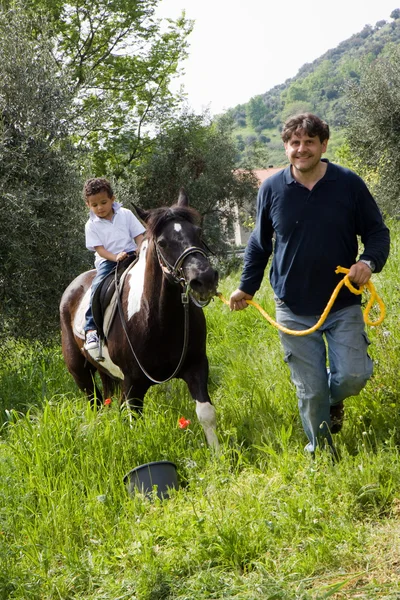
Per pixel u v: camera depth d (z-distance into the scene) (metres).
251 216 30.34
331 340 4.21
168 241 4.63
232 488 4.18
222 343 7.62
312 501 3.73
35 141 9.35
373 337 5.57
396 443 4.39
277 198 4.16
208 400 4.90
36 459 4.66
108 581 3.46
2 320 9.05
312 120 3.95
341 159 19.66
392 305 6.36
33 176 9.14
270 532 3.57
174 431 5.01
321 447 4.39
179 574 3.42
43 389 7.12
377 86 16.16
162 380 5.16
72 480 4.46
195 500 4.14
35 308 9.38
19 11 10.86
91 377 6.60
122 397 5.58
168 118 26.66
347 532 3.43
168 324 4.88
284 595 2.98
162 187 26.61
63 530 3.97
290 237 4.14
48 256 9.43
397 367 4.99
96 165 25.95
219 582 3.25
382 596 2.92
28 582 3.56
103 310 5.57
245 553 3.43
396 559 3.20
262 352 6.72
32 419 5.93
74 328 6.26
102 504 4.16
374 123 16.06
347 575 3.13
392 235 10.37
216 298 9.76
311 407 4.31
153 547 3.69
